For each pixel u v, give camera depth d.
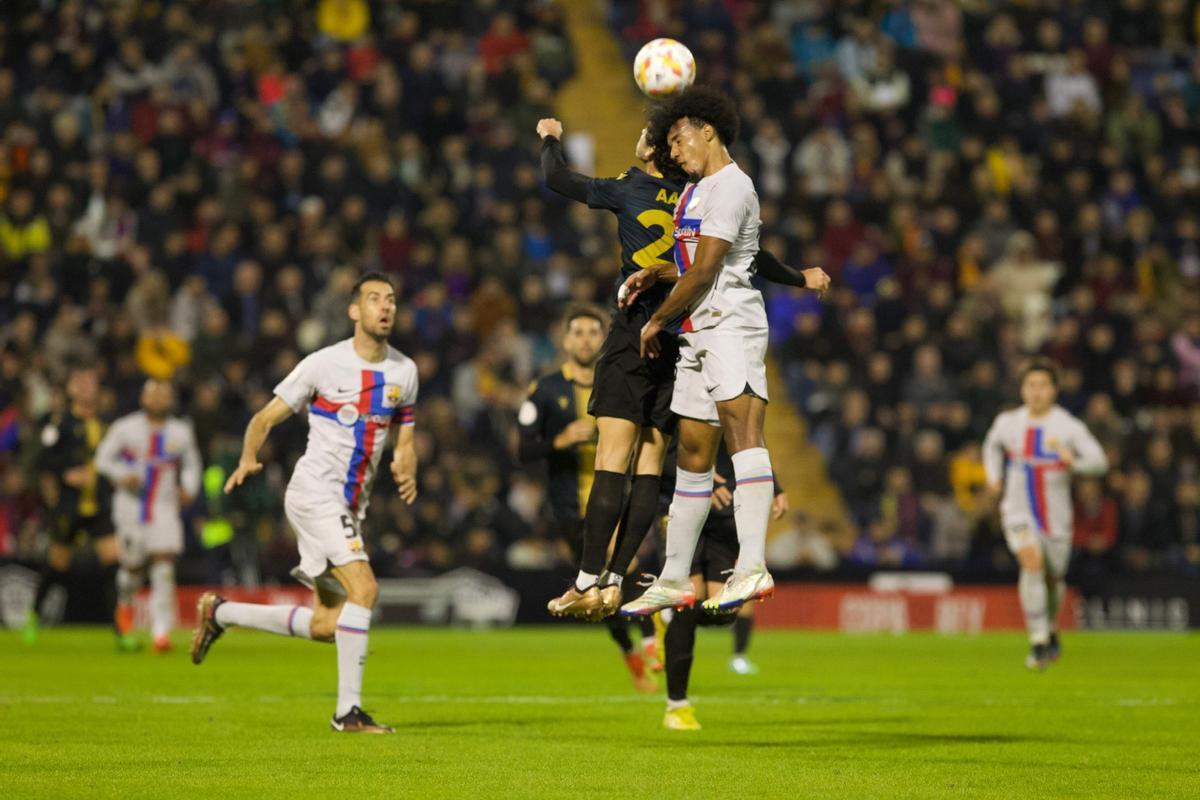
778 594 66.25
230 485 27.14
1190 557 68.06
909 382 69.88
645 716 29.08
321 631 29.03
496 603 63.91
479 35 84.06
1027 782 20.44
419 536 64.00
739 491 23.16
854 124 83.12
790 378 72.00
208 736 24.95
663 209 24.25
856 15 89.12
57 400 52.91
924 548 66.50
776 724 27.92
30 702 30.77
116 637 48.75
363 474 27.61
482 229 74.69
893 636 62.72
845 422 69.00
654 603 24.12
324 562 26.91
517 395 67.44
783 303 75.75
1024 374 44.38
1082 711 30.84
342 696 25.98
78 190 71.81
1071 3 91.94
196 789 19.16
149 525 48.06
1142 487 68.19
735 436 23.22
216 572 62.03
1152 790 19.88
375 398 27.45
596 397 24.30
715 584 30.17
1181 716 29.88
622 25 90.12
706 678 39.97
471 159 77.69
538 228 75.44
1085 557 66.94
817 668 43.94
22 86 77.38
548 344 70.75
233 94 78.62
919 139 84.44
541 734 25.78
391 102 77.50
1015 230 78.94
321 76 79.25
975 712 30.50
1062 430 43.75
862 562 66.38
